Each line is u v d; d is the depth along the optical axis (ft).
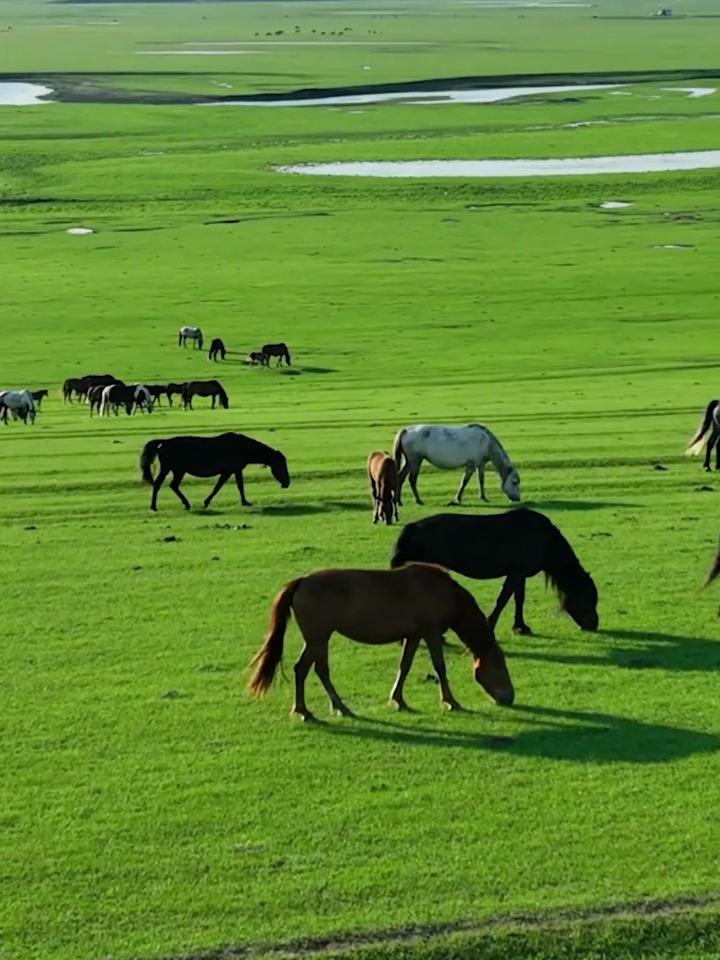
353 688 73.26
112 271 337.72
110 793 61.26
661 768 63.00
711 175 479.82
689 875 53.83
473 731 67.46
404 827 57.82
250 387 216.74
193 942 49.83
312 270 333.21
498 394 189.57
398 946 49.57
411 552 77.66
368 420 166.30
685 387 191.62
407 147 574.97
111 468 137.39
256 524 112.78
